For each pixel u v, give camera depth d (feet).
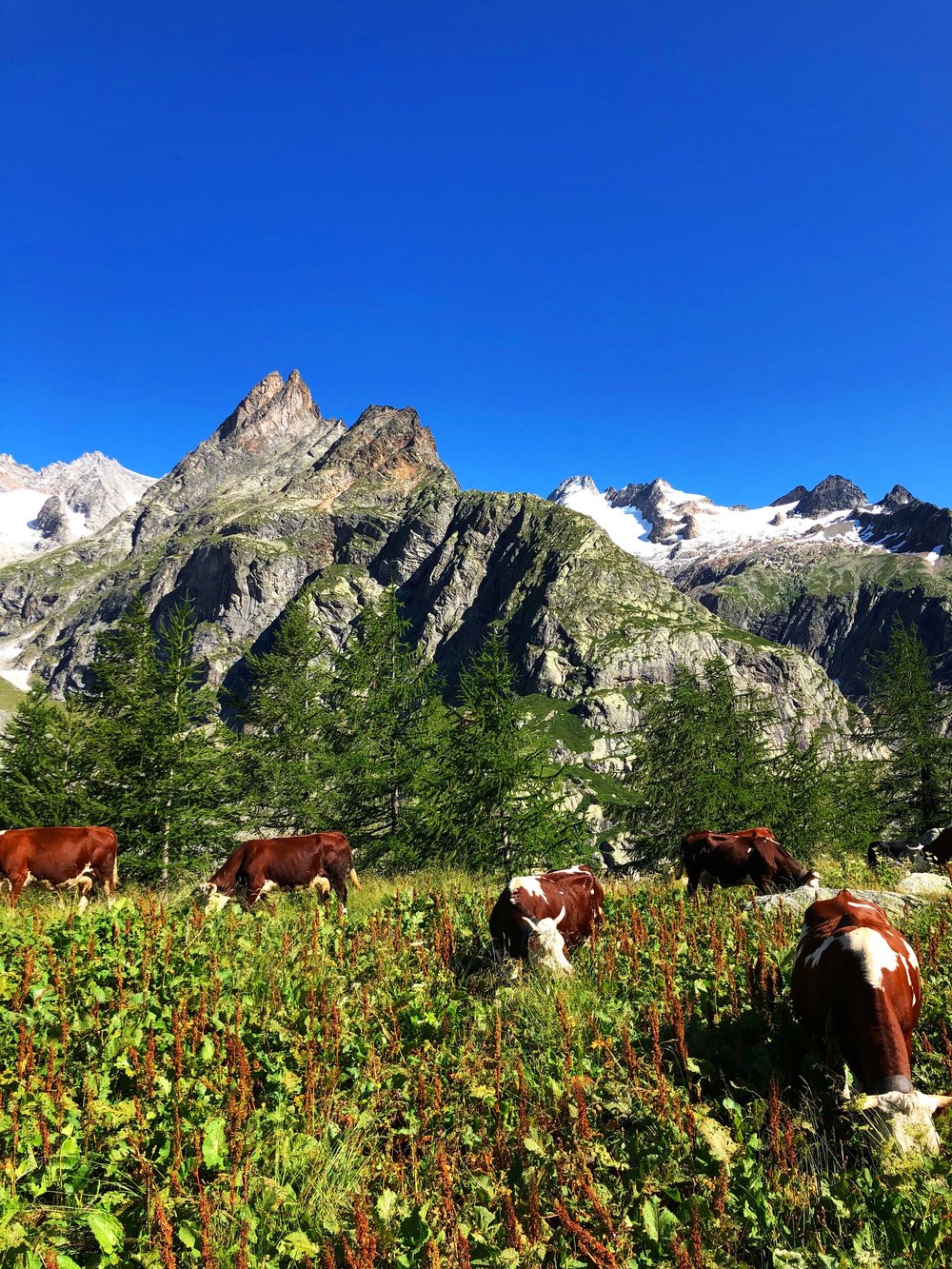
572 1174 15.64
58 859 49.47
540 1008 23.81
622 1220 14.55
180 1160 15.57
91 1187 15.98
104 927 32.73
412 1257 13.76
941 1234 13.38
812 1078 18.65
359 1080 19.77
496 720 86.79
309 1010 23.03
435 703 101.19
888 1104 15.67
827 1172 15.65
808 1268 13.32
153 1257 13.46
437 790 89.40
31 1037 20.57
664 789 104.53
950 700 126.21
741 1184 15.30
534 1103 18.52
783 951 25.91
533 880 31.94
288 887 45.34
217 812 98.53
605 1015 22.34
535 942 28.99
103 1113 17.28
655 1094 17.87
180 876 95.09
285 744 111.45
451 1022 23.22
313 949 29.35
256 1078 20.17
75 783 102.78
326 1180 16.01
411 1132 17.66
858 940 18.66
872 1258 13.06
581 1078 18.61
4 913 39.96
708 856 44.73
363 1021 23.06
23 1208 14.69
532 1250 13.66
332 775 102.83
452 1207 14.25
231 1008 23.00
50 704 109.60
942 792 121.08
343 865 47.26
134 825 96.22
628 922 32.37
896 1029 17.12
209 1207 14.28
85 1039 21.39
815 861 59.47
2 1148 16.65
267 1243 14.17
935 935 25.68
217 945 30.27
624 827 108.58
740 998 22.95
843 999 18.07
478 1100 19.19
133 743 95.86
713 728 106.63
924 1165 14.70
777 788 101.60
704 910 33.76
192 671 103.14
